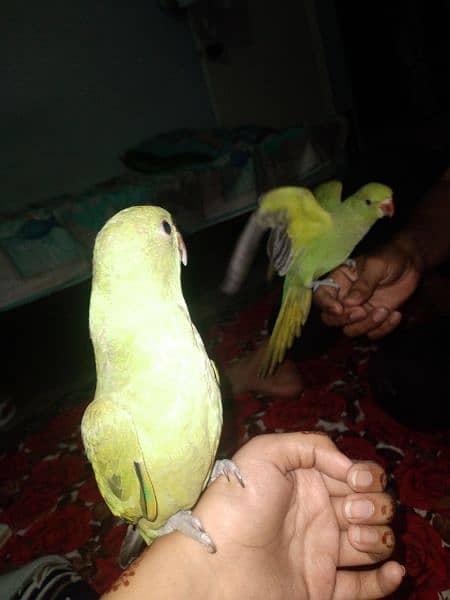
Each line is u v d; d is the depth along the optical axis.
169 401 0.23
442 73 1.73
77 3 1.16
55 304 1.05
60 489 0.61
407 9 1.67
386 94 1.76
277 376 0.63
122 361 0.23
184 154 1.06
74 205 0.91
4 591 0.32
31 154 1.14
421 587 0.38
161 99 1.32
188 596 0.23
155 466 0.23
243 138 1.11
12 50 1.09
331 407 0.60
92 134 1.22
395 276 0.51
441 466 0.48
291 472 0.30
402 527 0.43
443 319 0.61
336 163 1.22
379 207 0.41
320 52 1.59
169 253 0.24
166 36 1.31
